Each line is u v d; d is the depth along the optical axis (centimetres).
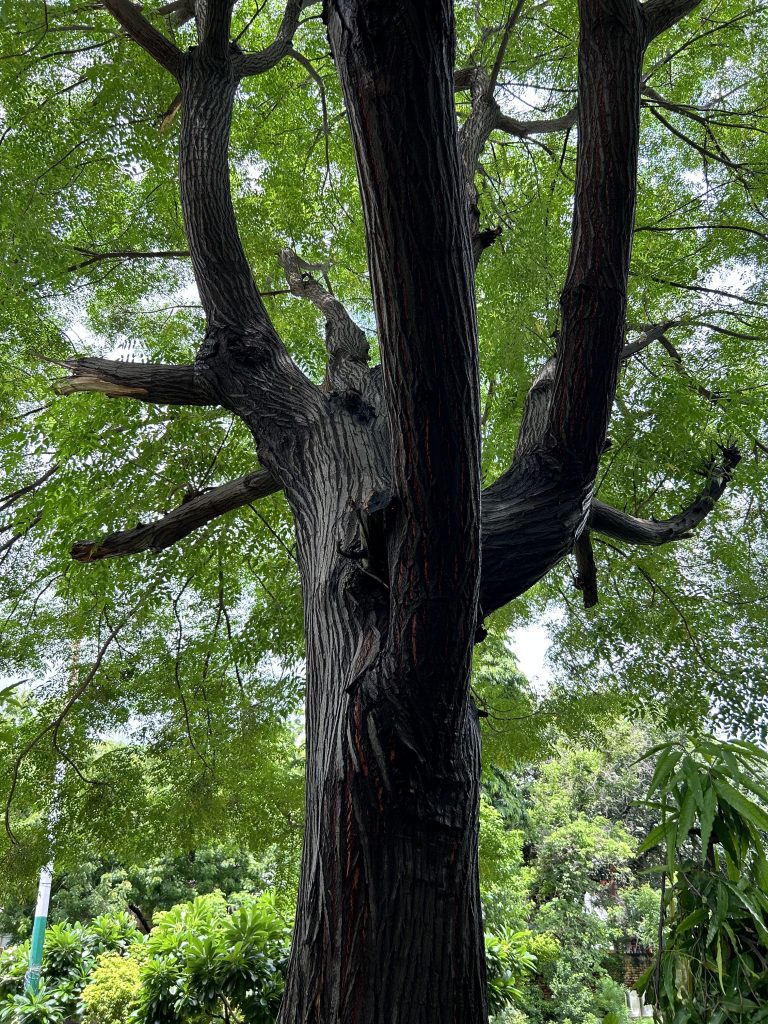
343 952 161
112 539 326
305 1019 161
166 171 541
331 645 201
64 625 523
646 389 446
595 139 234
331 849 170
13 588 512
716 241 514
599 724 560
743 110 557
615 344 242
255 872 1335
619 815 1709
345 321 371
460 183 151
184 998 588
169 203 560
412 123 137
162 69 491
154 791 539
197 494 344
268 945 621
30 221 441
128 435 417
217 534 493
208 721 523
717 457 402
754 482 464
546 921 1433
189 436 449
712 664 475
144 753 529
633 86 231
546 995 1407
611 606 527
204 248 319
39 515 442
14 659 512
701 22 535
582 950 1420
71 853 505
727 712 456
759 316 515
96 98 489
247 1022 600
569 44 501
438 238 146
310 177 632
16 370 487
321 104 633
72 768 504
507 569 237
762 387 473
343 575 210
